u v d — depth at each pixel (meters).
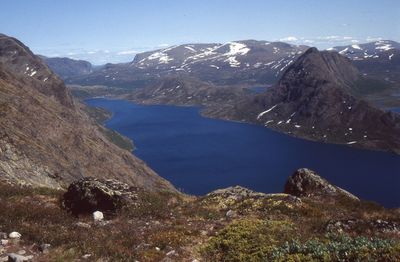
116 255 15.25
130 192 24.36
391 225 18.89
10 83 125.81
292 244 14.62
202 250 16.48
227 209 25.16
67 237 16.66
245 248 15.55
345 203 26.94
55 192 27.28
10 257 13.98
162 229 19.25
